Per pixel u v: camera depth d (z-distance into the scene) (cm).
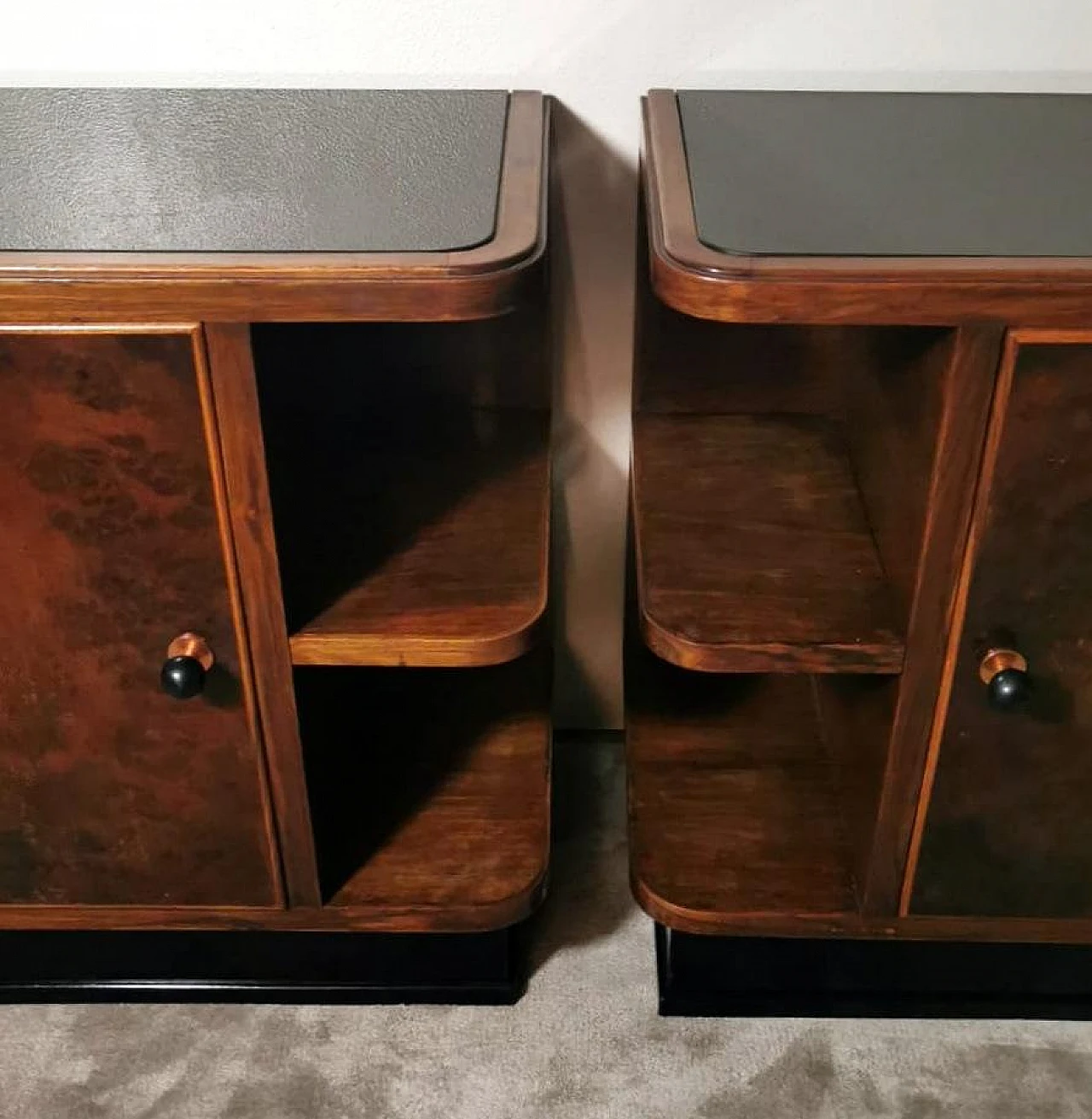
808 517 111
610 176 118
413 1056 116
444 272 81
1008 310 81
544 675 134
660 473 117
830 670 99
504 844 116
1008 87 114
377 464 115
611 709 150
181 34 113
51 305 82
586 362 128
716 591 103
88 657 98
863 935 112
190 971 120
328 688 121
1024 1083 114
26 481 90
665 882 114
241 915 113
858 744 113
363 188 93
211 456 89
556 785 144
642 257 117
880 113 107
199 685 96
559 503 137
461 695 131
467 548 106
